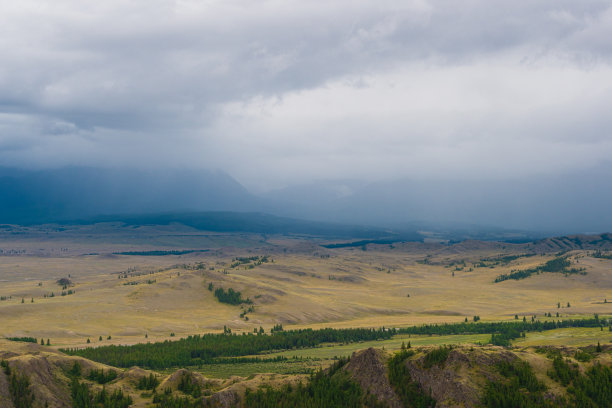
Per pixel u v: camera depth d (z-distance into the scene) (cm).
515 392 12075
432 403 12581
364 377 14212
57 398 13800
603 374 12306
